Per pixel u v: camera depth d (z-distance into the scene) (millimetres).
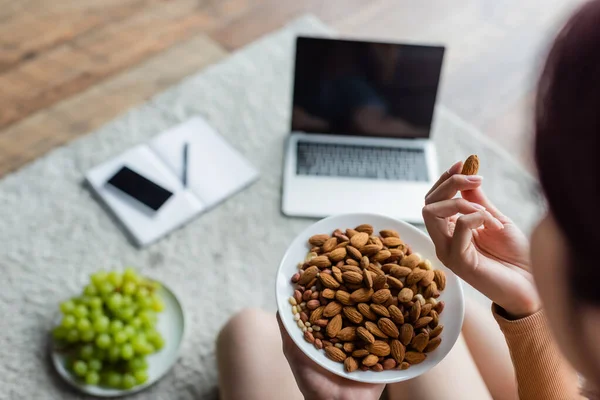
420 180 1471
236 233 1425
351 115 1473
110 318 1219
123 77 1694
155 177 1470
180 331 1259
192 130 1565
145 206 1423
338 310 810
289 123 1610
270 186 1499
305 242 881
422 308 793
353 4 1941
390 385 927
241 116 1621
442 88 1787
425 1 1979
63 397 1203
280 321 837
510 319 730
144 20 1816
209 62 1752
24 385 1210
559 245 365
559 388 728
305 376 798
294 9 1899
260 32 1839
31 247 1374
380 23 1917
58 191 1458
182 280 1359
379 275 814
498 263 720
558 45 333
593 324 379
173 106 1625
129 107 1642
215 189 1469
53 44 1744
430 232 701
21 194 1447
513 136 1708
